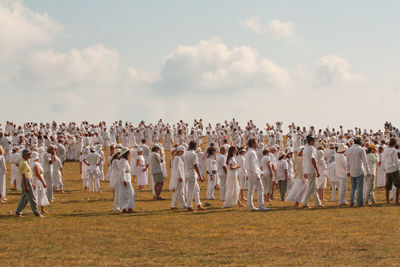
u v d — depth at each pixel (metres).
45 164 18.59
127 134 48.38
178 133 46.84
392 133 49.75
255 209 15.02
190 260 8.72
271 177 17.83
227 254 9.12
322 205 15.70
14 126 48.72
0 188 18.88
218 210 15.25
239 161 18.16
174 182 15.86
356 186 15.51
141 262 8.66
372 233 10.68
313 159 15.08
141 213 14.77
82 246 10.09
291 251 9.20
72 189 24.05
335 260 8.43
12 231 11.87
